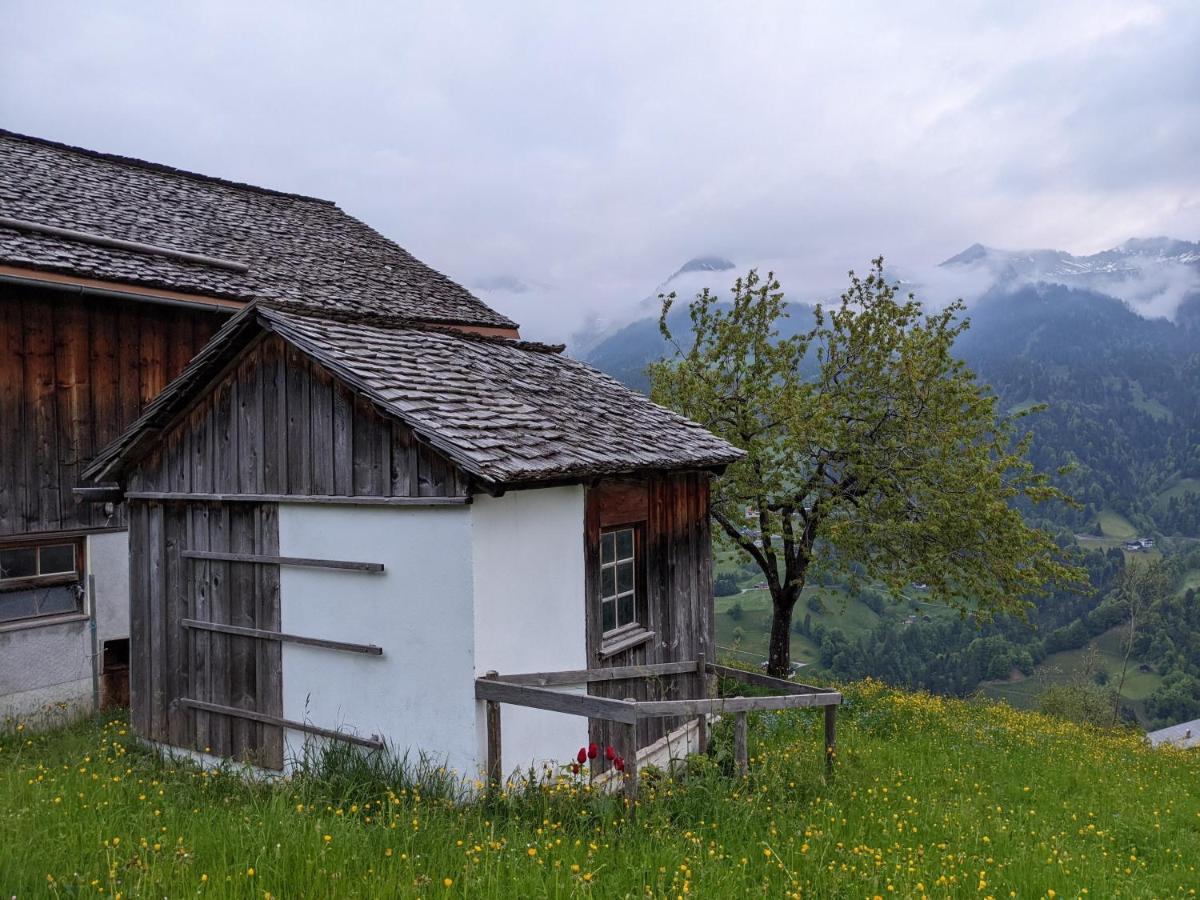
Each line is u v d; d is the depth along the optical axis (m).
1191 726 56.16
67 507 9.46
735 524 15.92
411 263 16.61
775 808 6.48
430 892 4.16
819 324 15.90
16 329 9.03
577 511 7.28
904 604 112.19
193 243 12.05
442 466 6.05
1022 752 11.38
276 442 7.11
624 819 5.51
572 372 9.76
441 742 6.17
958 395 14.26
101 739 8.13
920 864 5.62
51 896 3.82
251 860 4.43
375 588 6.52
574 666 7.14
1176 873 6.54
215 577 7.60
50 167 12.57
